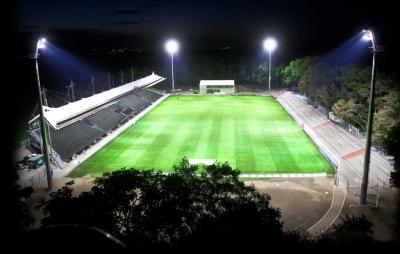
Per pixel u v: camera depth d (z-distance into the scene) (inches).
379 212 1101.7
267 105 2933.1
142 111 2709.2
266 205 661.9
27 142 1841.8
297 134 2031.3
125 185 695.7
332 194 1246.9
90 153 1743.4
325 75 2466.8
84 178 1439.5
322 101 2303.2
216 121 2365.9
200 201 682.8
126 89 2792.8
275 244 466.6
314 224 1041.5
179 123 2317.9
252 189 720.3
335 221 1053.8
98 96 2336.4
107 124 2164.1
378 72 1861.5
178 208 645.9
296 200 1205.7
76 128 1913.1
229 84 3597.4
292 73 3491.6
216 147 1804.9
